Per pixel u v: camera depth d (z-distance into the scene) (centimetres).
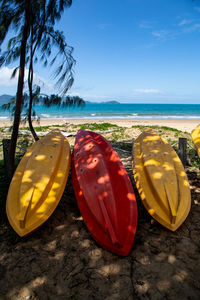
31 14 454
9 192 333
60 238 303
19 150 784
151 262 256
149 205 320
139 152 473
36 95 556
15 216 291
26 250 278
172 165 394
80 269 248
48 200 321
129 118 3194
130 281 231
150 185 350
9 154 445
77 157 443
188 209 316
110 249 267
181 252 272
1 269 247
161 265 251
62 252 275
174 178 357
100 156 398
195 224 330
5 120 2677
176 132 1170
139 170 402
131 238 270
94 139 542
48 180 346
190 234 307
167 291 218
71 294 217
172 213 291
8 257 266
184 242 290
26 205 290
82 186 347
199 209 371
